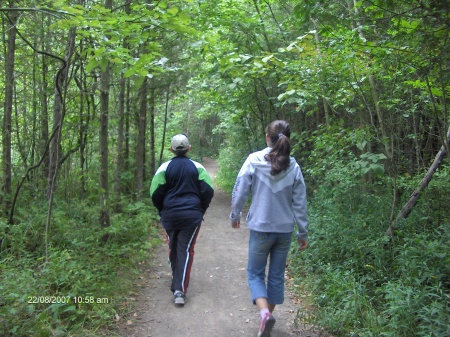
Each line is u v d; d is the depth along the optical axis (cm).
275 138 351
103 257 552
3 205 659
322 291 444
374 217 555
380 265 451
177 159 471
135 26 412
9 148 691
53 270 437
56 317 349
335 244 519
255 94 1079
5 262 489
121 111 888
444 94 456
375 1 393
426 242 438
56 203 712
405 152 695
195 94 1345
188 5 568
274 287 357
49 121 902
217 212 1060
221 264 588
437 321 310
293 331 373
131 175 1020
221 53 498
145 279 517
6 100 694
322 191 692
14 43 697
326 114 715
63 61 508
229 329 383
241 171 355
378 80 563
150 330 379
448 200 538
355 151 807
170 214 450
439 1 346
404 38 399
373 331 341
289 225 347
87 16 396
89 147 953
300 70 551
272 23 1032
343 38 463
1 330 325
